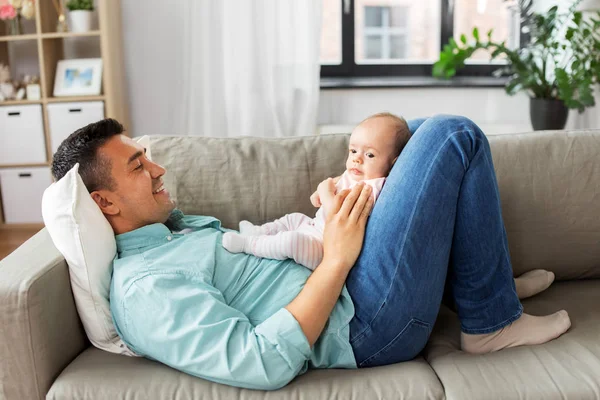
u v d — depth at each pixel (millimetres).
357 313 1424
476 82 3725
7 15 3449
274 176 1871
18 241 3439
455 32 3986
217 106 3576
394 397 1303
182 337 1316
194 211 1851
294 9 3434
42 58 3453
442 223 1403
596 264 1861
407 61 3975
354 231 1450
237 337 1320
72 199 1409
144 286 1360
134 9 3654
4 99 3527
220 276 1487
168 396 1306
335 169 1889
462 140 1414
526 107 3775
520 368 1380
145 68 3732
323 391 1316
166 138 1933
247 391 1317
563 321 1534
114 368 1389
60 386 1336
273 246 1498
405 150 1482
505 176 1845
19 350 1329
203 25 3461
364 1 3955
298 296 1389
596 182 1846
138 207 1528
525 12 3498
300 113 3580
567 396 1296
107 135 1514
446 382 1347
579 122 3611
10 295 1311
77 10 3477
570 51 3514
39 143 3523
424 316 1428
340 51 3934
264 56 3467
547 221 1835
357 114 3793
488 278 1450
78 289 1457
